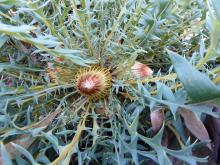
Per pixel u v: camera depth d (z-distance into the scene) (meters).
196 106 0.12
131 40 0.14
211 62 0.15
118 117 0.14
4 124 0.14
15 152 0.13
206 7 0.14
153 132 0.14
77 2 0.15
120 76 0.14
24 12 0.14
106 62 0.15
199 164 0.15
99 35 0.15
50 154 0.14
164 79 0.13
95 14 0.15
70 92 0.15
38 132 0.13
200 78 0.11
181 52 0.15
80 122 0.14
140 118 0.14
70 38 0.14
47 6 0.16
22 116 0.14
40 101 0.15
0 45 0.12
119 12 0.15
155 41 0.15
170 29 0.14
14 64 0.14
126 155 0.14
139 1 0.15
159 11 0.14
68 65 0.14
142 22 0.14
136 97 0.13
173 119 0.14
